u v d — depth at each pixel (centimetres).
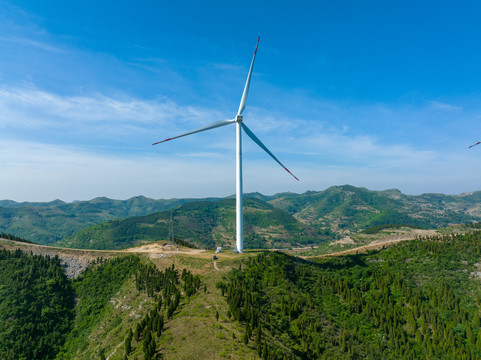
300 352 9762
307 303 12975
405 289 15012
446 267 16300
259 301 12025
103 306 14162
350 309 13700
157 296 12712
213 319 9706
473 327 12450
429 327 12825
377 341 11938
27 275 15125
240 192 16738
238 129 16350
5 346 11712
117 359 8856
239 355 7862
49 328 13138
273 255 16075
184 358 7706
